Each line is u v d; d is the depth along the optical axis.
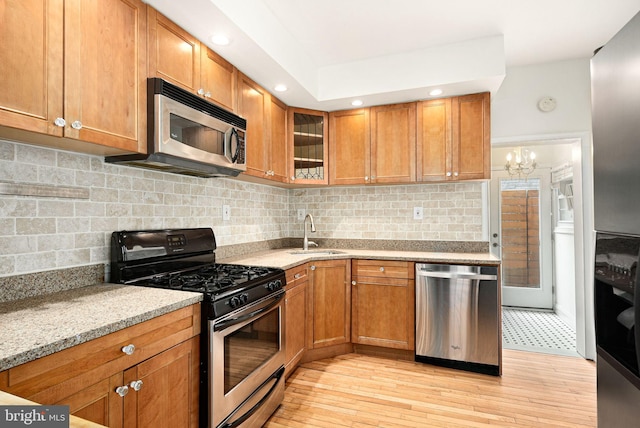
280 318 2.07
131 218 1.86
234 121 2.13
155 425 1.23
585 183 2.87
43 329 0.99
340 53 2.68
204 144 1.86
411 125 2.91
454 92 2.73
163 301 1.33
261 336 1.86
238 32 1.83
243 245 2.87
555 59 2.89
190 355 1.41
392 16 2.20
